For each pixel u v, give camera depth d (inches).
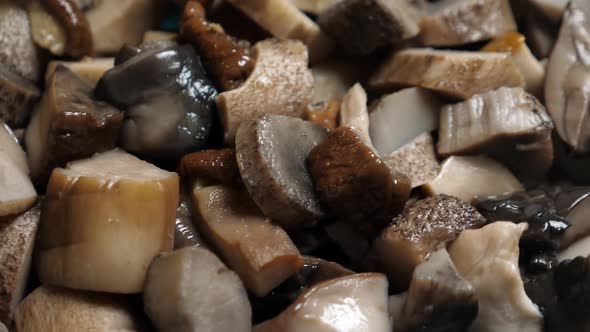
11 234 6.5
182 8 8.7
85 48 8.0
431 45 8.0
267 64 7.3
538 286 6.7
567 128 7.6
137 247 6.2
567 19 8.0
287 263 6.3
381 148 7.5
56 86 6.9
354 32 7.7
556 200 7.1
